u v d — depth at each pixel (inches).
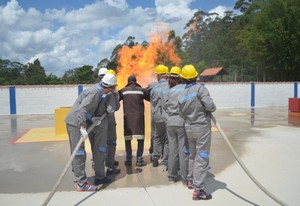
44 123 544.7
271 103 855.1
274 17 1148.5
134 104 249.6
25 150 325.1
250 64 1701.5
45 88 711.7
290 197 186.9
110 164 236.7
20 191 204.1
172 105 207.6
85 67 1272.1
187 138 196.1
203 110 183.3
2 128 488.7
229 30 2114.9
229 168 249.3
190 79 186.4
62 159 285.3
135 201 183.6
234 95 824.9
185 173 210.1
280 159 274.5
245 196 189.0
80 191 201.0
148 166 257.0
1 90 690.2
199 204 177.6
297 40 1078.4
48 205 179.8
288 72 1152.8
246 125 494.9
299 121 541.0
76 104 204.7
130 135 250.5
